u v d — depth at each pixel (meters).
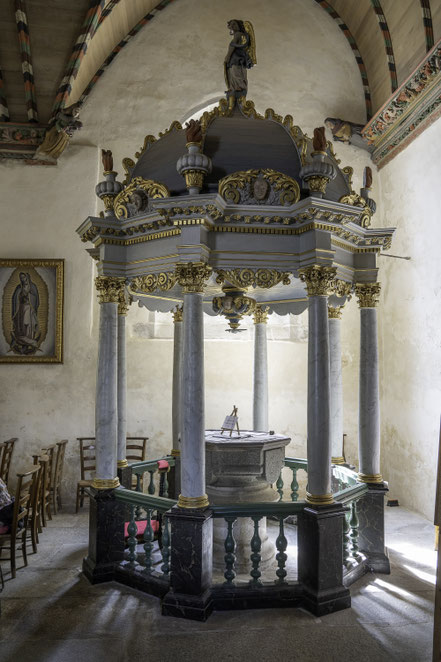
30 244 8.52
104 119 8.88
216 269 4.70
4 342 8.39
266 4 9.34
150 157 5.30
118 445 6.18
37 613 4.42
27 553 5.98
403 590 4.94
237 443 5.25
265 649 3.87
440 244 7.41
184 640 3.98
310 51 9.36
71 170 8.70
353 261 5.57
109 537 5.19
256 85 9.25
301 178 4.66
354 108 9.39
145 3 8.80
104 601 4.65
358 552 5.44
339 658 3.75
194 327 4.50
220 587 4.53
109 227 5.14
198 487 4.48
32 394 8.39
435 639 2.54
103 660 3.71
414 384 8.05
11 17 7.68
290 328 9.13
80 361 8.48
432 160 7.60
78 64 8.01
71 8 7.69
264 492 5.56
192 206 4.37
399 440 8.48
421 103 7.70
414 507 8.03
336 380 6.38
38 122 8.41
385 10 8.41
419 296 7.93
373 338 5.60
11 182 8.57
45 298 8.48
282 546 4.68
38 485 6.22
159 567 5.16
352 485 5.76
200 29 9.17
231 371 8.91
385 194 8.99
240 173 4.59
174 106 9.02
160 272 4.93
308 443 4.69
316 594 4.41
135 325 8.83
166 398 8.73
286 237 4.79
